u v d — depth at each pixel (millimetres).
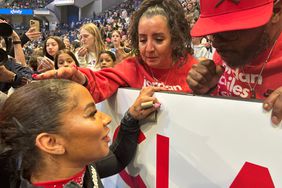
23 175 646
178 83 999
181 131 763
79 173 670
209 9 761
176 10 980
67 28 18250
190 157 748
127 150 891
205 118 703
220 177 688
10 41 1304
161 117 814
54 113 610
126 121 874
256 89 878
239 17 716
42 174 639
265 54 839
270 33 805
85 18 18703
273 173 600
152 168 855
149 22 954
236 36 751
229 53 789
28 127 606
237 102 642
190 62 1030
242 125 637
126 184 978
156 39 963
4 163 650
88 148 641
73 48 5797
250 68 875
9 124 617
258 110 610
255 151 622
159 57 974
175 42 985
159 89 837
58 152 624
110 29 10883
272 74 842
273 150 595
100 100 938
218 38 774
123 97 944
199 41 2537
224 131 669
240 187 654
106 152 677
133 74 1010
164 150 813
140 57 1030
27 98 617
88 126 634
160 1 979
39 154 623
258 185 625
